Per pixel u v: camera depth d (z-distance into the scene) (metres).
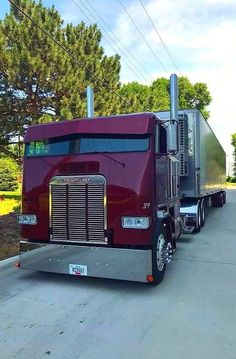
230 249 9.40
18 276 6.80
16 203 18.48
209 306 5.35
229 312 5.13
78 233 6.21
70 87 16.81
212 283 6.46
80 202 6.18
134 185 5.89
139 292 5.96
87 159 6.17
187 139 11.40
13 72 16.09
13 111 17.86
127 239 5.90
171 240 7.06
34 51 16.27
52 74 16.75
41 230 6.49
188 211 11.63
